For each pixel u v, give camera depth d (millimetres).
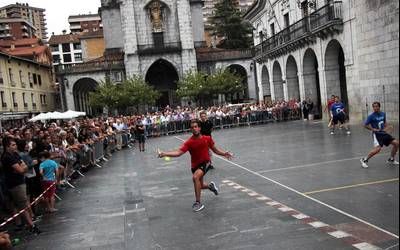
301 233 6473
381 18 21109
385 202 7656
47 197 9547
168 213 8492
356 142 16172
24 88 50469
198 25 63656
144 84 52469
